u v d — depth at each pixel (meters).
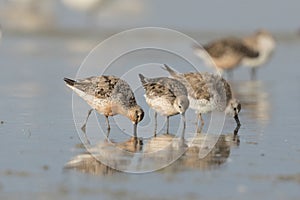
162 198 8.94
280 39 36.94
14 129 13.70
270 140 13.02
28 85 21.25
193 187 9.48
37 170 10.32
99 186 9.48
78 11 43.84
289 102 18.56
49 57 29.30
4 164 10.66
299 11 44.38
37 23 39.16
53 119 15.00
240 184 9.66
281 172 10.38
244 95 20.16
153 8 44.84
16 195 9.01
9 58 28.67
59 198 8.91
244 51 25.23
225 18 42.94
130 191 9.25
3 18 39.56
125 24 42.28
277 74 25.72
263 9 45.12
